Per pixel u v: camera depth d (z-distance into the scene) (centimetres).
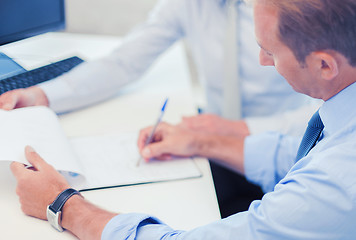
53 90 120
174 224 85
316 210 65
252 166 111
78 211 80
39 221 83
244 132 128
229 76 149
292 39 67
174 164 104
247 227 71
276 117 133
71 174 95
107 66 135
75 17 185
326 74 68
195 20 154
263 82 151
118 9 189
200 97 235
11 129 93
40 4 124
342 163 65
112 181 95
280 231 67
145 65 145
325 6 62
